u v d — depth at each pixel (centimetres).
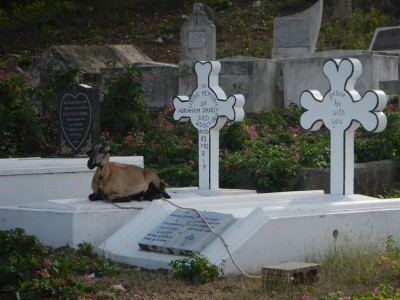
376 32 2152
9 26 3089
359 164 1358
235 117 1121
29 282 772
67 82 1745
